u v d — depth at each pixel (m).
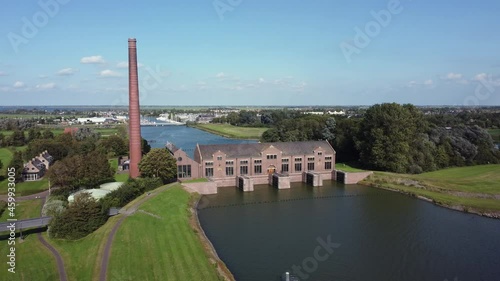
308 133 193.12
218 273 67.50
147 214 91.81
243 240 85.62
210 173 135.62
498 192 118.75
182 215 97.88
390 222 98.38
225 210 108.50
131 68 123.81
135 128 126.38
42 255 69.94
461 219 101.06
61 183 113.12
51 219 80.75
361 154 157.12
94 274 62.94
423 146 153.88
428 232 91.19
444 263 74.44
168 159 124.62
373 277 68.69
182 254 72.69
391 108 149.50
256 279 67.50
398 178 137.50
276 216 103.25
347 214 105.38
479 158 164.00
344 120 181.88
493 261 75.44
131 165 127.75
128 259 68.31
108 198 94.31
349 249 80.81
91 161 121.50
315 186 137.88
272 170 143.62
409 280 67.75
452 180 132.38
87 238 77.31
